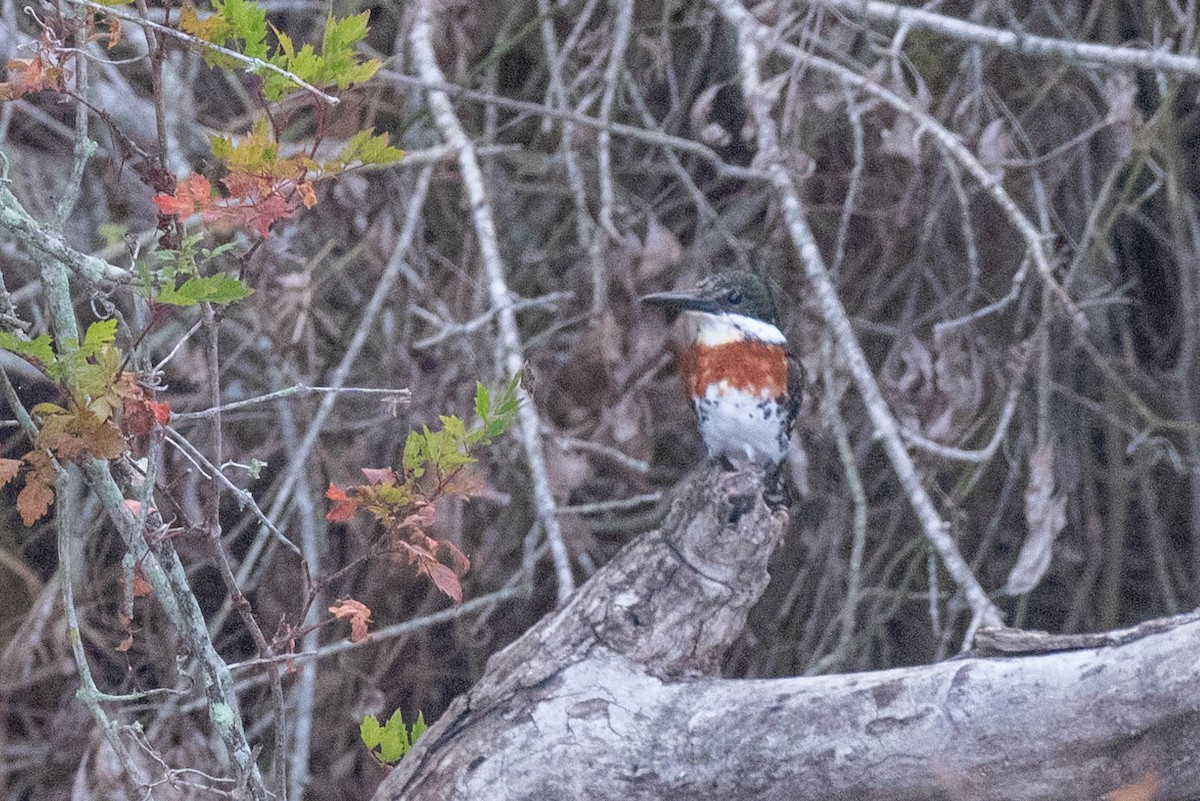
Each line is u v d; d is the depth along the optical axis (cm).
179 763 906
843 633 902
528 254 1144
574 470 912
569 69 1212
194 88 1198
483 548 1137
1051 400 1210
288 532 1146
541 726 520
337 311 1302
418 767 527
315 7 1215
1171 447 1062
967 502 1248
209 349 464
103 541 1145
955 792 511
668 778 515
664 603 530
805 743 511
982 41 941
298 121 1035
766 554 526
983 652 520
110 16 448
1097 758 504
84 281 474
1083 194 1184
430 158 959
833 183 1136
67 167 1094
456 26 1030
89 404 436
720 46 1224
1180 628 503
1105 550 1292
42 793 1084
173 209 425
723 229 1089
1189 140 1304
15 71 458
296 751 975
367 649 1125
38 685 1172
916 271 1111
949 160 935
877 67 938
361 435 1115
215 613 1218
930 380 929
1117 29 1202
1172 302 1319
